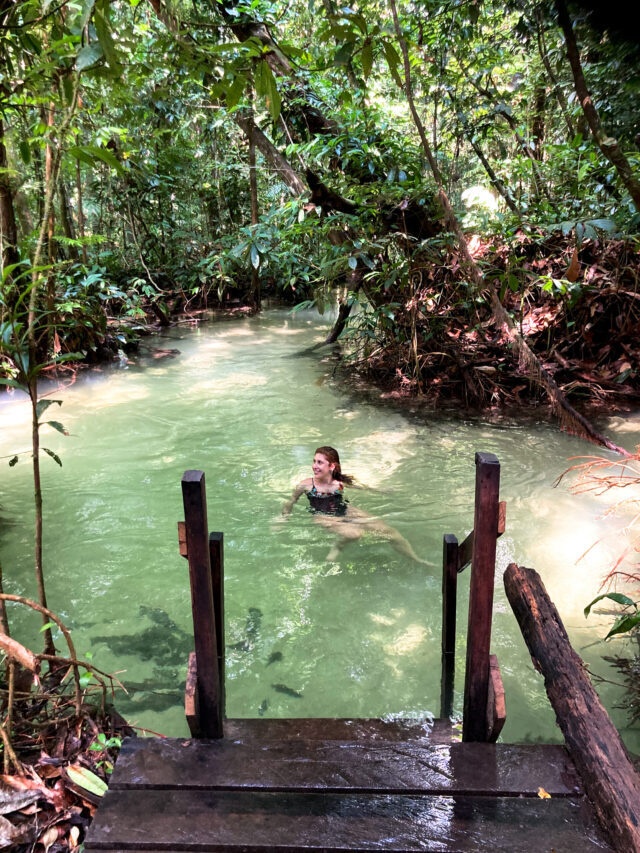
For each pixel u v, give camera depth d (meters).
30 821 2.23
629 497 5.02
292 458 5.82
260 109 7.90
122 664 3.23
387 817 1.94
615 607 3.64
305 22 8.72
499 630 3.55
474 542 2.10
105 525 4.64
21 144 3.03
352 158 7.66
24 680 2.96
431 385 7.83
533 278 7.43
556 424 6.71
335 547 4.32
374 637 3.46
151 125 10.30
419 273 7.98
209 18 3.82
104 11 1.89
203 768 2.13
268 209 15.09
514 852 1.83
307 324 12.53
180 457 5.84
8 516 4.77
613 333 7.83
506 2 6.95
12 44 2.72
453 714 2.89
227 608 3.69
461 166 11.68
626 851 1.75
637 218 6.35
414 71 8.78
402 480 5.36
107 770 2.46
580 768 2.09
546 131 10.79
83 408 7.23
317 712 2.91
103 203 13.38
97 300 9.98
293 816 1.96
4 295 2.66
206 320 13.05
